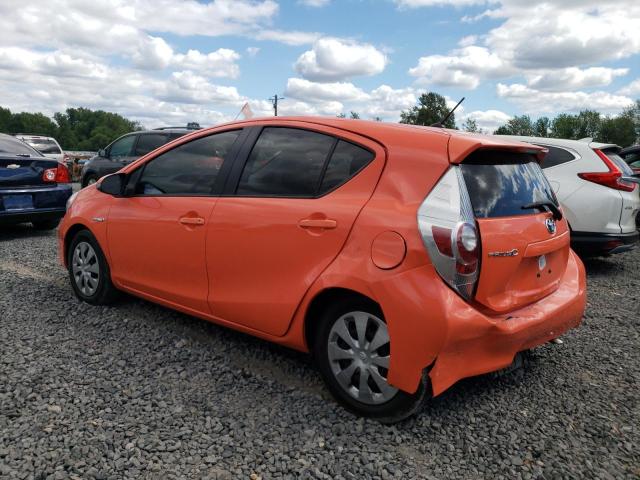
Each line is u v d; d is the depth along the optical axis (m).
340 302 3.01
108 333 4.12
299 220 3.13
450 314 2.60
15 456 2.54
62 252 4.97
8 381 3.27
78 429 2.79
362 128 3.19
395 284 2.71
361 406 2.99
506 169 3.09
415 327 2.65
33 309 4.62
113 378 3.38
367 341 2.94
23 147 8.37
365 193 2.98
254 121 3.71
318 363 3.17
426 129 3.13
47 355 3.68
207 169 3.81
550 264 3.32
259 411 3.04
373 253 2.81
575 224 6.58
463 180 2.79
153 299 4.18
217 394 3.23
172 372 3.50
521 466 2.65
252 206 3.40
